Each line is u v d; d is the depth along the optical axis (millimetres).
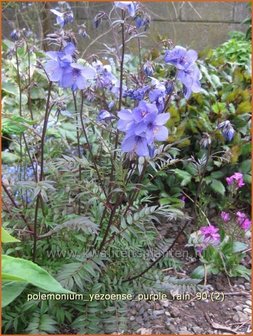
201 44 4980
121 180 1729
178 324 1894
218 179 2773
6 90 3160
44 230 1977
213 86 3154
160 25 4879
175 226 2537
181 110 2889
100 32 4453
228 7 4938
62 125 2691
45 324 1701
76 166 1915
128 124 1569
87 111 2396
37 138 2314
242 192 2805
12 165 2713
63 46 1745
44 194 1636
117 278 1935
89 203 1966
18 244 1941
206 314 1977
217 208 2699
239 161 2840
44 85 3240
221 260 2207
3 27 4539
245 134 2918
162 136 1574
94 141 2365
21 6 4578
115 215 1966
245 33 4840
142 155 1597
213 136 2672
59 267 1850
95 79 1971
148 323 1872
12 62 2953
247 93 3025
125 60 3000
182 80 1700
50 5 4582
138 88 1810
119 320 1776
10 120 1917
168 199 2570
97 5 4660
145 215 1859
